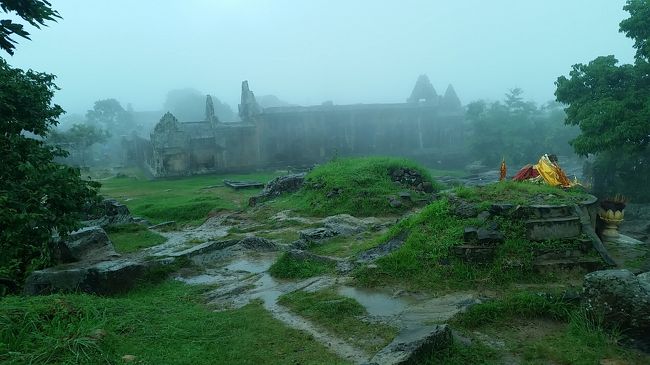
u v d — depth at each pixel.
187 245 11.87
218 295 7.56
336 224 12.83
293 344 5.30
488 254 7.14
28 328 4.71
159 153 39.09
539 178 9.97
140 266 8.55
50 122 10.65
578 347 4.96
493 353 4.94
